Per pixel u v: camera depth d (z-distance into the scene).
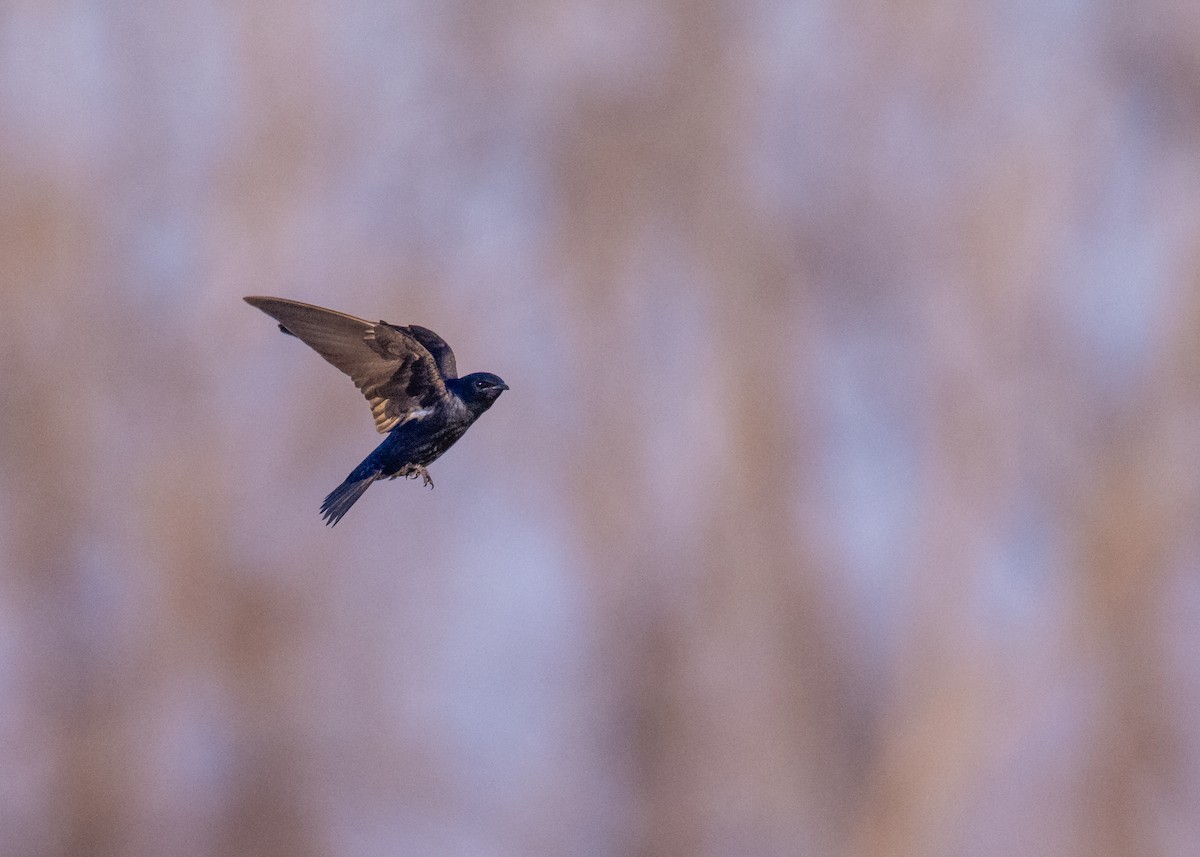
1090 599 17.50
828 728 18.34
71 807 16.81
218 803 16.95
